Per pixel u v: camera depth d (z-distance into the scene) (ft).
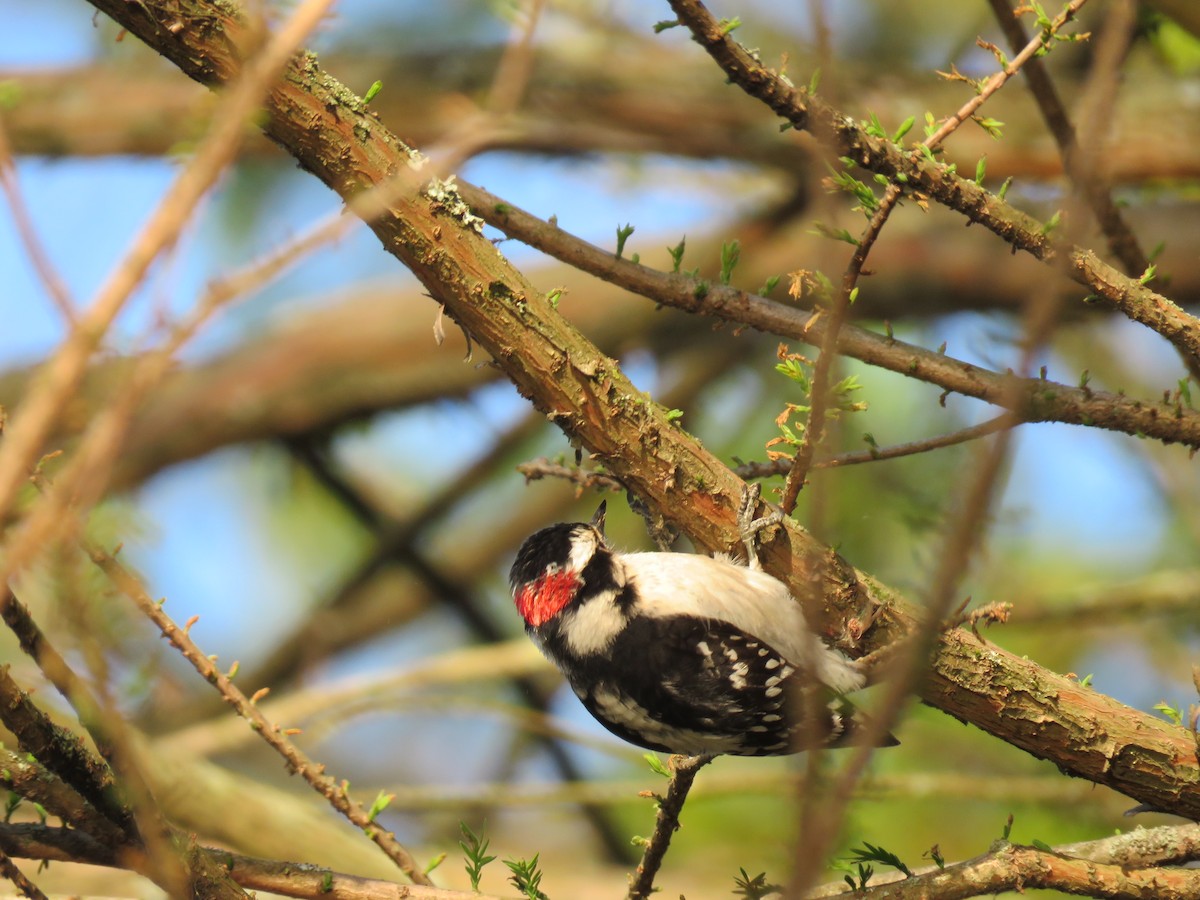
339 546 58.95
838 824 12.20
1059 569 48.73
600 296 53.21
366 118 21.45
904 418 44.88
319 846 36.81
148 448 51.03
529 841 51.39
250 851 36.24
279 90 20.90
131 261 10.82
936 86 47.16
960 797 38.58
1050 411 24.04
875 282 52.08
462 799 42.04
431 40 49.83
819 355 20.83
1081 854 24.68
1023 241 22.71
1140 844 24.66
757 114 48.57
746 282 51.96
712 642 25.77
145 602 21.85
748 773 40.75
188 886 20.99
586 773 52.65
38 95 47.39
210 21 20.21
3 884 24.94
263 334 54.03
